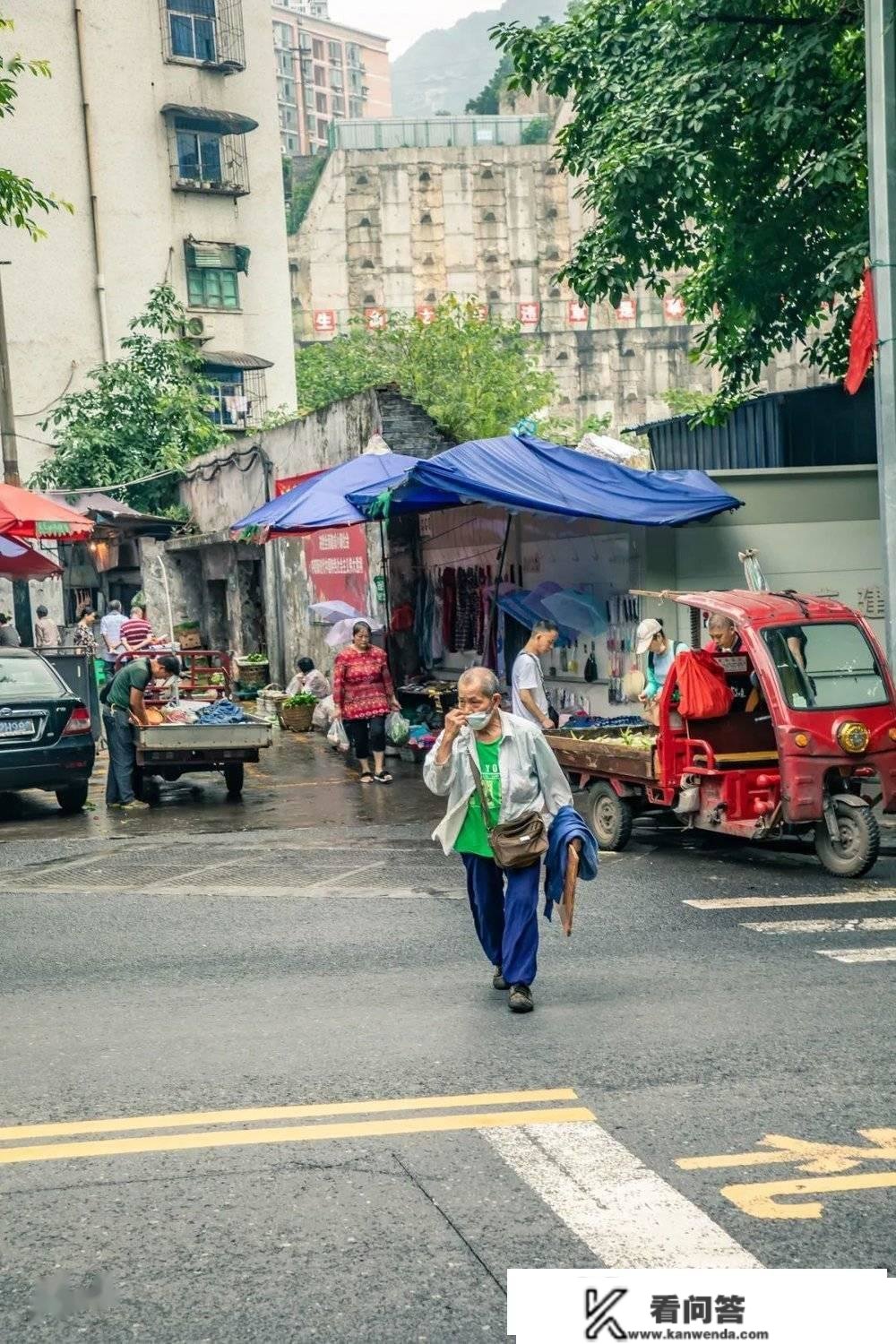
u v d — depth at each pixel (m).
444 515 19.84
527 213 97.50
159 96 45.72
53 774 14.04
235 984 7.30
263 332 48.56
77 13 43.88
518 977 6.61
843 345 18.59
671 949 7.90
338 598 23.58
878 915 8.70
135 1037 6.32
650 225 17.05
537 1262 3.94
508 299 97.44
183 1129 5.07
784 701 9.97
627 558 14.86
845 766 10.02
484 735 6.70
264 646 30.39
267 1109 5.27
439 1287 3.82
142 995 7.10
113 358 44.44
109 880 10.59
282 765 17.81
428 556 20.56
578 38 17.69
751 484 14.66
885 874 10.09
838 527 14.80
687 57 16.53
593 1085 5.49
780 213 17.53
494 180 97.44
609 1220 4.20
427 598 20.64
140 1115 5.24
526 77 18.11
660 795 10.79
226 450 30.64
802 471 14.70
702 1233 4.11
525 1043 6.08
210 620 33.72
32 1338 3.60
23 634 22.22
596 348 93.25
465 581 19.22
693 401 71.31
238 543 29.98
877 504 14.86
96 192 44.31
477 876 6.91
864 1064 5.70
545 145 97.44
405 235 97.00
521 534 17.42
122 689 14.61
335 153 96.88
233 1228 4.21
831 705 10.05
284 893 9.87
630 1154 4.74
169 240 45.97
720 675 10.58
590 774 11.62
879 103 11.27
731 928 8.40
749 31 16.16
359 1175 4.60
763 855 10.96
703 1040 6.07
